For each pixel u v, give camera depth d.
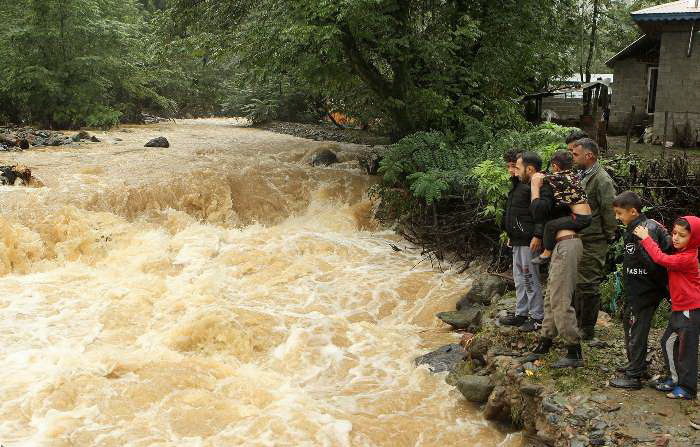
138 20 30.67
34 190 11.53
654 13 16.56
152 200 11.98
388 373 7.24
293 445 5.60
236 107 29.31
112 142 18.98
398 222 12.34
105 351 7.33
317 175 14.01
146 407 6.14
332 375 7.19
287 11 13.14
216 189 12.68
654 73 19.94
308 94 25.31
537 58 15.73
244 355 7.57
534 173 6.46
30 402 6.12
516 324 6.91
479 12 14.48
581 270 6.30
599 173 6.16
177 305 8.55
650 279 5.27
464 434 5.99
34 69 22.56
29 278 9.49
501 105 14.72
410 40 13.62
